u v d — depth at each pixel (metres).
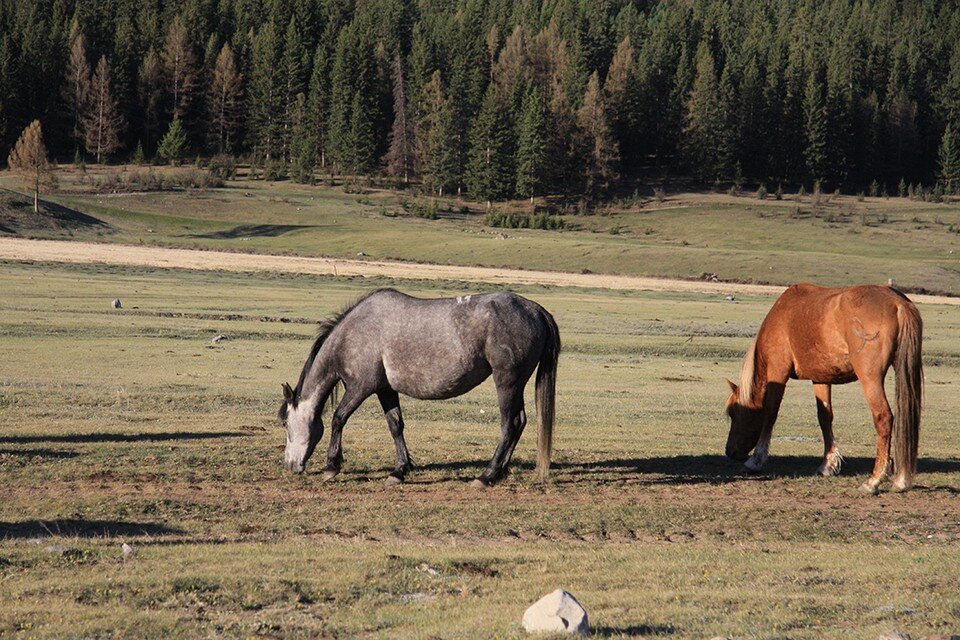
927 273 81.31
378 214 141.12
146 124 177.75
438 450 15.05
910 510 11.68
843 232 136.38
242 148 183.88
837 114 170.12
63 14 197.75
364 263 81.88
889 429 12.48
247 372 25.94
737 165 167.12
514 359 12.26
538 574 8.12
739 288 71.88
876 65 195.88
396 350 12.50
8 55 164.00
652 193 162.62
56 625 6.38
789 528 10.62
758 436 14.38
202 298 48.06
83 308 40.03
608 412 21.42
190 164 170.62
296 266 73.88
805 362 13.51
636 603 7.18
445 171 160.12
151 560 8.20
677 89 177.00
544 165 155.00
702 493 12.44
